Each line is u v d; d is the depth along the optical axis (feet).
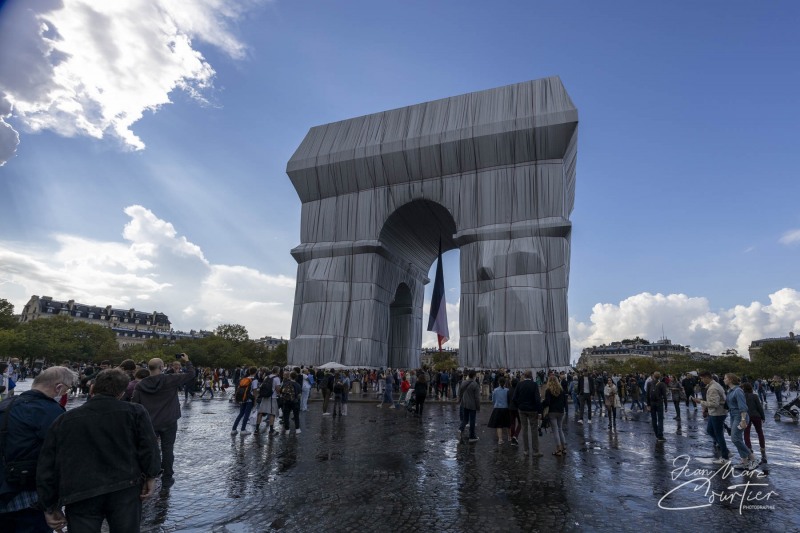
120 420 11.97
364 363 134.41
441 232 167.02
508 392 40.09
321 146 151.64
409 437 44.21
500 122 126.82
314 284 142.72
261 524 19.56
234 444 38.99
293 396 45.52
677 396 57.26
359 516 20.81
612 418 51.06
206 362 299.58
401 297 175.32
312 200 153.48
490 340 117.29
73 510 11.25
